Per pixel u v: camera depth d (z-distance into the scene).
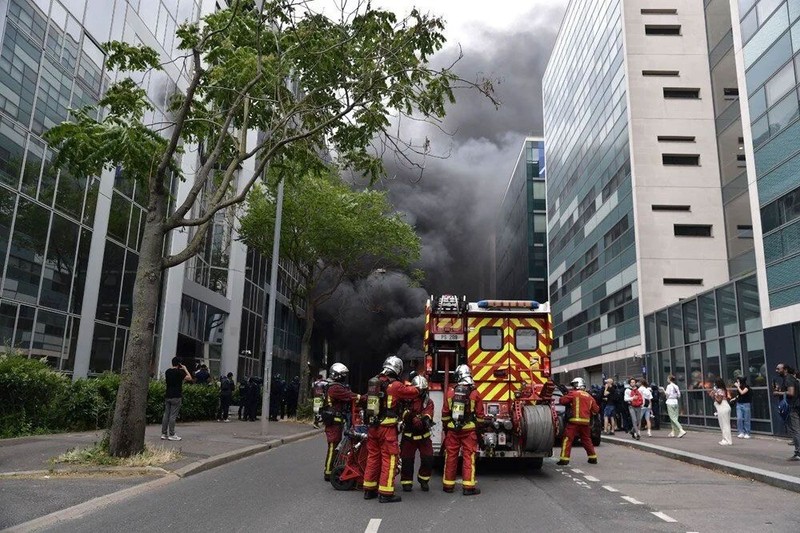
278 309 45.16
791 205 18.00
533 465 11.30
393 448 7.94
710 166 35.19
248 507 7.38
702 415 23.73
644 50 36.84
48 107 17.39
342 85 12.30
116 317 21.39
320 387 9.55
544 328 11.49
